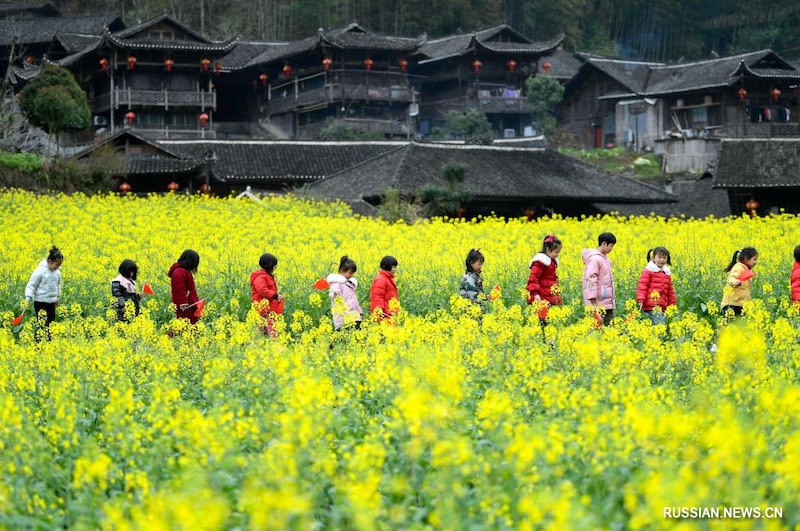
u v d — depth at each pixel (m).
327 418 13.11
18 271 32.31
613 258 34.97
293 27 146.25
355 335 20.81
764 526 9.60
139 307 27.06
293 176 82.38
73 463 12.61
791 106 111.81
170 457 11.92
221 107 123.25
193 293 25.30
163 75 108.50
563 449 11.09
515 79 119.69
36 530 10.80
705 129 109.81
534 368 15.84
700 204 83.75
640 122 116.38
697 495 9.36
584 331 19.27
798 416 12.24
